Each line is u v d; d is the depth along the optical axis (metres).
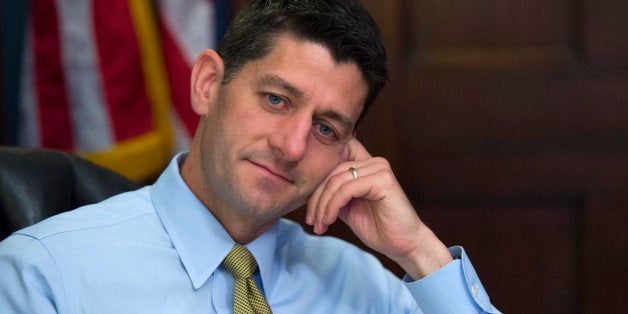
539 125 6.99
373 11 6.89
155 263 3.69
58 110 6.14
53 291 3.45
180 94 6.36
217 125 3.60
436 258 3.99
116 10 6.17
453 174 7.02
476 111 6.98
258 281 3.90
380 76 3.68
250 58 3.55
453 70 6.95
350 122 3.65
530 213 7.11
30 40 6.07
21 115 6.11
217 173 3.60
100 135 6.17
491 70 6.96
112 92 6.16
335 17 3.50
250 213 3.61
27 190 3.88
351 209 4.07
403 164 7.01
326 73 3.49
